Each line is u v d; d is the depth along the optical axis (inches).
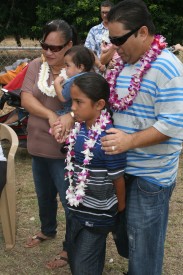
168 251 137.2
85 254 92.7
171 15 522.3
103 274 125.0
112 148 81.4
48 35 109.1
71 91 87.2
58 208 163.5
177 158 91.2
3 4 567.5
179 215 160.4
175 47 180.4
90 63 104.9
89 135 87.9
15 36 578.2
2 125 143.3
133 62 87.0
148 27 82.1
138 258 90.8
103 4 200.5
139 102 85.4
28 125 118.3
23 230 148.3
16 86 196.4
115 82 89.7
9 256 133.7
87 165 87.9
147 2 500.4
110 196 90.3
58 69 113.3
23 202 168.7
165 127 81.5
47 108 112.9
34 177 126.6
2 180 129.0
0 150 135.9
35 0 565.0
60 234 144.9
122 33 80.9
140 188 89.2
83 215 91.1
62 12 512.7
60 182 115.6
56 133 101.3
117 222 95.0
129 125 87.7
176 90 81.7
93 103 86.2
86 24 484.1
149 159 88.0
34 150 117.3
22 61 235.8
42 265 129.5
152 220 89.5
